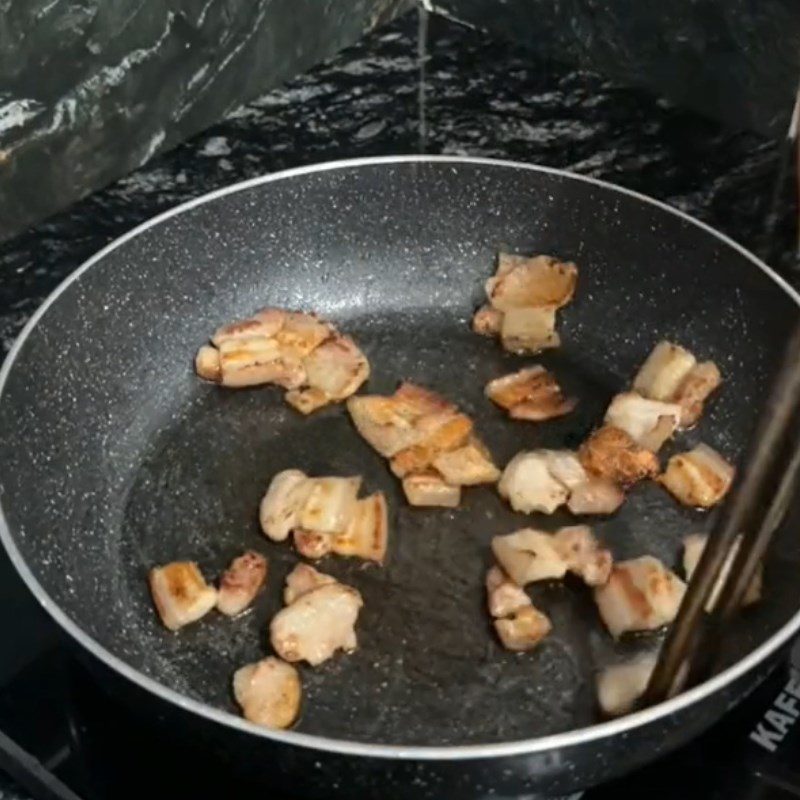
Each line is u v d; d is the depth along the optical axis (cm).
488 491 47
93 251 53
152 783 38
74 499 46
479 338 53
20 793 40
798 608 38
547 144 57
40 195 53
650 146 56
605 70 58
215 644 42
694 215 54
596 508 46
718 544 33
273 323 51
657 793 37
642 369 49
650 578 42
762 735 38
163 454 48
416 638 42
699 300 50
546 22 59
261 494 47
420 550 45
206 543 45
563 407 50
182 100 56
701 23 53
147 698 35
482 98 59
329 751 33
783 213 53
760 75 52
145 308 50
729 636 39
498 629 42
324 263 54
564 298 52
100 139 53
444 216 53
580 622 42
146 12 52
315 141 58
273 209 52
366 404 49
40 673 41
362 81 60
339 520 45
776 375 32
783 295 47
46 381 46
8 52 48
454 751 33
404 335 53
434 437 48
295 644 41
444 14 62
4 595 43
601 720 40
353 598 42
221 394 51
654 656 41
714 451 47
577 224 52
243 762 34
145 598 44
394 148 58
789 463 32
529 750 33
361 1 61
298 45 59
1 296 52
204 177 56
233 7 55
